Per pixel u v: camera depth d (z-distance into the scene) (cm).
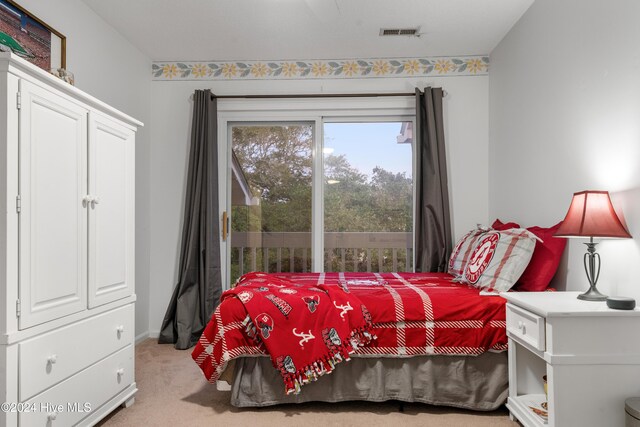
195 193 354
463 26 311
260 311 208
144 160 363
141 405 224
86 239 189
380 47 347
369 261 379
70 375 177
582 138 221
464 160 364
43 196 164
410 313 212
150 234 373
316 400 217
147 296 367
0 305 146
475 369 215
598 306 173
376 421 206
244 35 326
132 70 343
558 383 163
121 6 284
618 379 164
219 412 215
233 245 382
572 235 188
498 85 340
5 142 147
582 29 220
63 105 175
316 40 334
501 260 238
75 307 181
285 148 383
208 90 360
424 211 352
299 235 382
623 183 189
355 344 207
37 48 236
